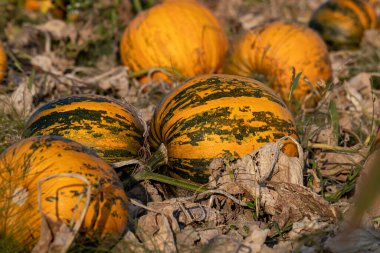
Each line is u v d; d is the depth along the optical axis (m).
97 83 7.28
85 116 4.88
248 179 4.67
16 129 5.84
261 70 7.14
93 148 4.81
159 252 4.06
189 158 4.75
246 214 4.80
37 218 3.80
